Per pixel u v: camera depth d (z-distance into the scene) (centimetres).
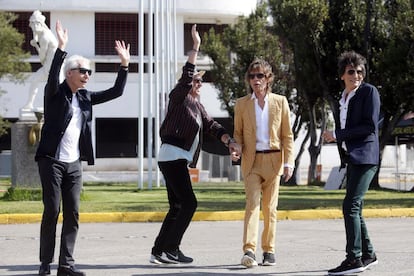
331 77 3030
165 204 1788
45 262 810
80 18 4791
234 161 899
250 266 865
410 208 1630
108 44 4856
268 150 868
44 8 4703
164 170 882
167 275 821
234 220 1552
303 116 4066
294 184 3834
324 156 5122
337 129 809
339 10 2978
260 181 875
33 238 1234
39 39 2081
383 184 4112
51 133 779
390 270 844
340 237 1223
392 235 1232
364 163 785
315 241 1165
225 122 5044
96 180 4462
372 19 2983
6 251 1053
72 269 787
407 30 2786
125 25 4881
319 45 2997
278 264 899
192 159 888
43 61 2088
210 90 4916
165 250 898
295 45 3050
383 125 3066
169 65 2891
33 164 2048
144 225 1469
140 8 2730
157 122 2847
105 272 845
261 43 3875
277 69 3853
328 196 2228
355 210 790
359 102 795
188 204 883
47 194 779
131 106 4850
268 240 886
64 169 784
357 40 2956
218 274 826
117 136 5162
